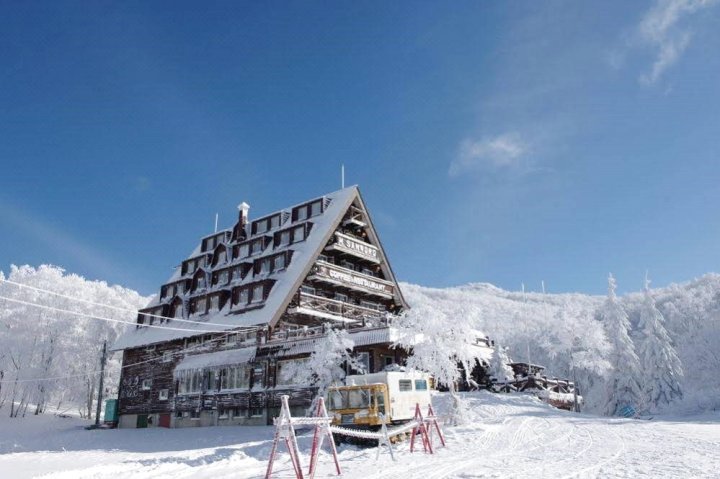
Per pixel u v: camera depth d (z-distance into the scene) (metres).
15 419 55.06
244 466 16.53
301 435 26.00
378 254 46.56
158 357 46.88
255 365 38.38
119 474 15.24
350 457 17.70
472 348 28.12
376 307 47.41
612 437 22.03
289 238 44.88
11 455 25.17
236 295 42.72
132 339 49.97
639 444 19.42
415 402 23.62
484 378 48.25
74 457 23.89
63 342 60.78
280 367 36.59
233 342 40.31
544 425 26.84
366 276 44.44
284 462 17.09
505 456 16.73
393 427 21.58
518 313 106.31
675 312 95.31
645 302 55.03
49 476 14.88
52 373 59.53
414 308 28.81
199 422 41.03
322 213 45.16
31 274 67.62
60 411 67.38
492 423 27.38
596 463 14.73
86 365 62.09
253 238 46.75
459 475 13.15
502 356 49.91
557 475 12.69
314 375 33.06
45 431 49.56
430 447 17.95
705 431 24.70
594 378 65.88
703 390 68.19
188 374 42.41
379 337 31.58
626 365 52.34
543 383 46.16
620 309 54.66
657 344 52.34
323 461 17.06
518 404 36.75
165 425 43.75
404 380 23.23
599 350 55.38
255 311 39.41
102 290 71.56
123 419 48.06
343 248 42.84
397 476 13.38
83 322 63.56
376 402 20.98
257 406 36.75
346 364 32.25
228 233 52.34
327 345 29.88
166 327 44.88
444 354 26.52
